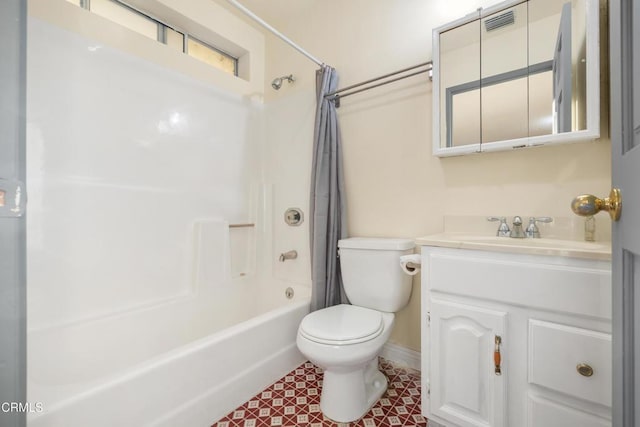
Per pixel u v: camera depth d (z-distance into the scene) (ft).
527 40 4.20
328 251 5.91
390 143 5.63
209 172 6.50
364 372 4.65
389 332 4.43
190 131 6.16
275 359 5.13
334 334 3.91
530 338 3.08
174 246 5.85
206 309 6.15
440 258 3.67
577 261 2.83
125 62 5.19
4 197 2.79
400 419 4.19
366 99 5.95
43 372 4.22
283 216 7.17
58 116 4.44
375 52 5.87
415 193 5.33
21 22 2.90
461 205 4.84
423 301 3.82
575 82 3.79
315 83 6.74
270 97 7.58
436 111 4.87
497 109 4.41
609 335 2.69
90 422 3.02
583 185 3.87
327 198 5.93
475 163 4.71
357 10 6.12
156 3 5.66
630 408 1.80
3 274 2.79
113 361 4.83
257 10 6.97
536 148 4.20
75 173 4.61
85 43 4.72
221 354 4.27
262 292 7.42
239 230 7.12
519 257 3.13
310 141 6.72
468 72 4.65
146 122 5.47
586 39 3.65
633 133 1.77
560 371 2.91
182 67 6.04
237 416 4.27
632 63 1.77
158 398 3.55
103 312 4.86
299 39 7.06
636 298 1.73
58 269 4.42
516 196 4.35
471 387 3.42
